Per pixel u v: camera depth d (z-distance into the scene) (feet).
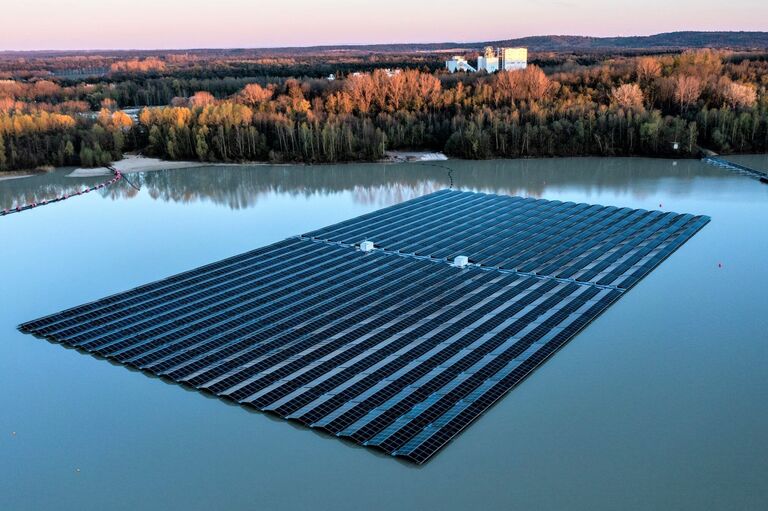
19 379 180.86
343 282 248.52
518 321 206.80
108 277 267.18
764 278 239.50
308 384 173.78
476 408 159.02
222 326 211.00
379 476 138.00
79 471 142.20
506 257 272.51
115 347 197.16
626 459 140.97
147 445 150.61
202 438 152.56
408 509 128.06
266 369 182.39
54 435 155.22
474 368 178.40
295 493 133.39
